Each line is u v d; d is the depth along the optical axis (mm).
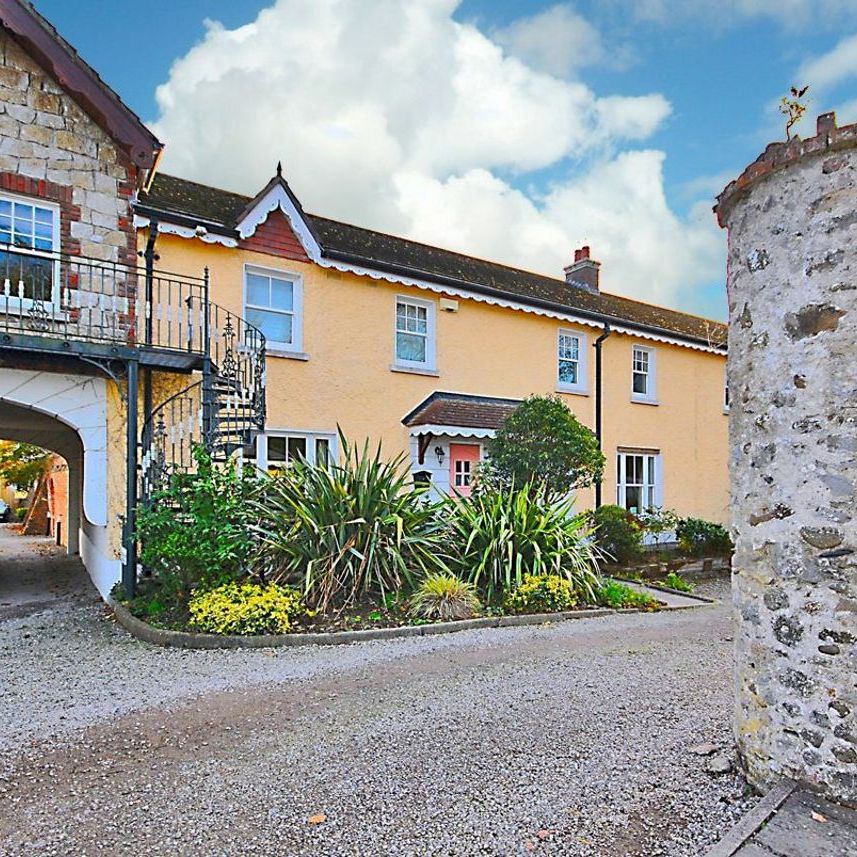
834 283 3029
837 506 2979
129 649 6270
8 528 24641
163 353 7902
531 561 8484
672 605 9047
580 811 3166
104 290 8516
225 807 3254
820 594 3025
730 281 3676
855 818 2822
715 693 4992
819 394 3059
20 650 6289
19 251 7371
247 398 9008
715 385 17578
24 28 7938
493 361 13125
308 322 10766
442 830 3016
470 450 12688
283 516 7672
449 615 7309
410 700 4820
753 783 3318
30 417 10367
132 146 8609
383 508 7867
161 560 7191
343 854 2842
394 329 11805
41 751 3957
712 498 17188
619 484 15164
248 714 4543
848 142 2975
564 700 4824
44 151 8188
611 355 15180
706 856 2586
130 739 4125
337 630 6715
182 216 9258
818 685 3018
